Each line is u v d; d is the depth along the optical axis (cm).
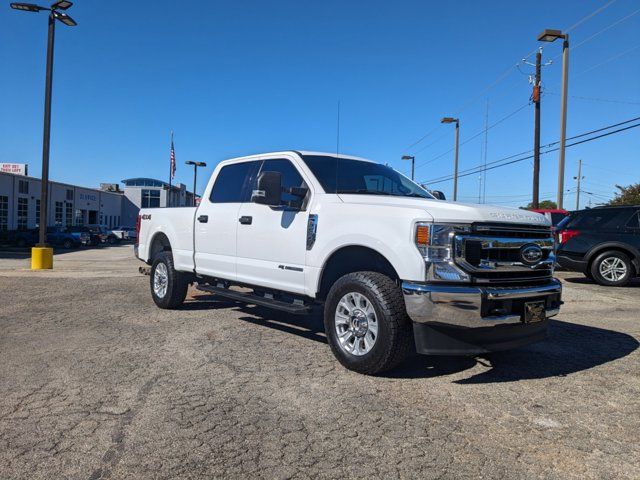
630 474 291
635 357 528
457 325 406
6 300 863
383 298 434
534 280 462
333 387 425
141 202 6869
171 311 759
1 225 4056
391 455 310
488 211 441
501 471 293
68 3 1586
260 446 321
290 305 542
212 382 436
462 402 396
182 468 294
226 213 636
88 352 529
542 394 416
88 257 2431
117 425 350
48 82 1620
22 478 282
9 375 453
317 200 520
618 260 1062
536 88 2669
